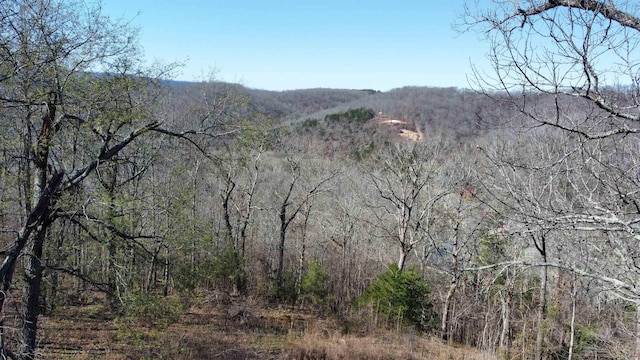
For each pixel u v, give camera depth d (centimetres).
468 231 1686
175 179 1738
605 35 326
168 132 1149
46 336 1337
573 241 618
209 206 2494
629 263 457
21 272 1061
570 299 1197
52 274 1135
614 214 395
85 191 1044
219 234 2348
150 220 1438
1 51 773
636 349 787
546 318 1227
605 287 518
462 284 1669
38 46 819
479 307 1630
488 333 1681
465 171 1681
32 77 859
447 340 1759
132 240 1084
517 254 1098
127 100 1085
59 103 929
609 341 1004
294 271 2567
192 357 1366
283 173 2873
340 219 2512
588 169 415
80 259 1210
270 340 1611
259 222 2764
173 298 1603
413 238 2011
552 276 1269
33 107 945
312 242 2758
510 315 1417
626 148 432
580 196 454
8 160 961
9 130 960
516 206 591
